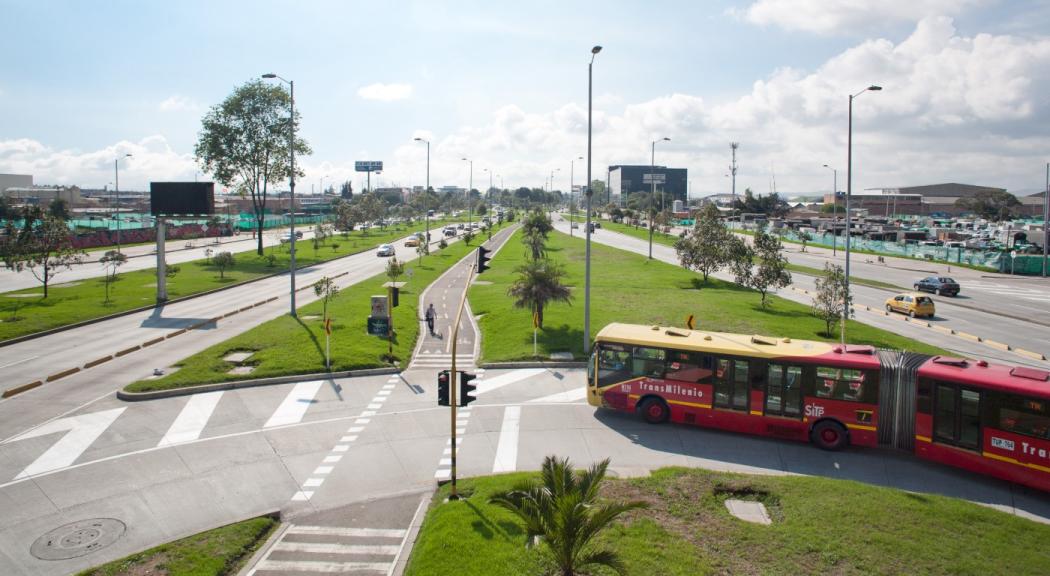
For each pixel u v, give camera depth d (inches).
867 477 739.4
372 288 2155.5
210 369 1109.7
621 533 572.1
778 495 658.2
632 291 2047.2
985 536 573.3
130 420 895.1
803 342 886.4
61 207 4252.0
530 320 1533.0
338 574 543.5
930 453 753.6
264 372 1093.1
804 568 522.6
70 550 579.5
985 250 3358.8
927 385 754.2
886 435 781.9
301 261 2982.3
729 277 2529.5
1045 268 2748.5
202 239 4286.4
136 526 624.7
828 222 5595.5
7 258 1771.7
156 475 733.9
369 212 5364.2
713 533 579.2
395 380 1112.8
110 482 714.8
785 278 1780.3
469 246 3922.2
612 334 936.3
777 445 832.3
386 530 621.6
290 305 1811.0
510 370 1168.8
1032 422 685.9
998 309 1902.1
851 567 523.5
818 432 816.3
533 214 3964.1
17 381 1058.1
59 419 895.1
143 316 1644.9
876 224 5605.3
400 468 762.8
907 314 1791.3
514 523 591.2
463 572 509.4
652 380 898.7
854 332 1445.6
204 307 1784.0
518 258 3272.6
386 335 1392.7
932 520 601.6
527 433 869.2
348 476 741.3
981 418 716.7
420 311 1822.1
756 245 1836.9
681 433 872.3
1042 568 519.2
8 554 572.1
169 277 2337.6
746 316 1585.9
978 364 768.9
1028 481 686.5
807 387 818.8
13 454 781.3
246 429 872.9
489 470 754.2
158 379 1040.2
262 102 3093.0
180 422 892.0
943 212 7687.0
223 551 570.9
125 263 2864.2
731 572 515.8
